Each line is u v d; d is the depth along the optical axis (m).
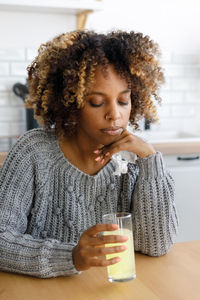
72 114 1.09
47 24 2.83
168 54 3.12
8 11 2.74
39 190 1.16
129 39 1.07
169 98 3.17
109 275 0.95
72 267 0.96
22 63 2.81
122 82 1.03
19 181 1.14
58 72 1.09
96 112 1.04
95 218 1.19
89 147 1.15
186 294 0.88
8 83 2.81
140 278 0.96
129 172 1.21
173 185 1.17
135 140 1.14
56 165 1.17
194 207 2.54
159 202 1.14
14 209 1.12
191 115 3.24
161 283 0.94
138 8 3.01
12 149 1.17
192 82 3.21
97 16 2.93
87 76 1.01
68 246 0.99
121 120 1.05
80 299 0.88
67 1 2.61
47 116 1.18
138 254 1.13
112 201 1.20
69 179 1.17
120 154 1.17
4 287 0.95
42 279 0.99
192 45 3.17
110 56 1.03
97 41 1.04
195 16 3.15
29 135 1.18
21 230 1.13
